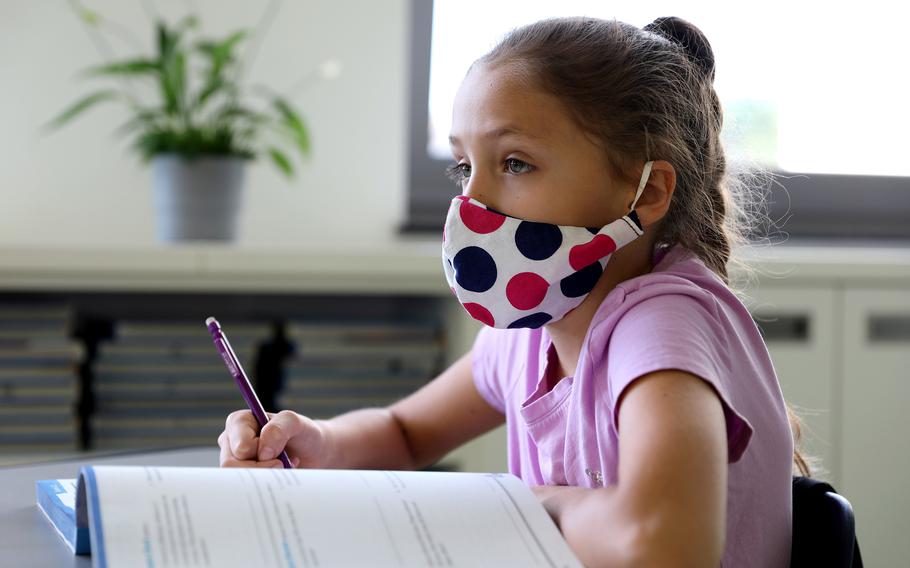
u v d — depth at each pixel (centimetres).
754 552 73
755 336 81
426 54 235
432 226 232
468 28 236
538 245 79
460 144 82
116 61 214
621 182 81
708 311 75
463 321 187
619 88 81
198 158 193
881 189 254
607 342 76
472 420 108
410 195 238
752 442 74
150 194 216
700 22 239
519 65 80
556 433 85
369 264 182
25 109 211
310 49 223
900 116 254
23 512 75
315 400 194
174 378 192
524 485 67
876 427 200
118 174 215
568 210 79
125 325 190
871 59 252
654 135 82
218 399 195
